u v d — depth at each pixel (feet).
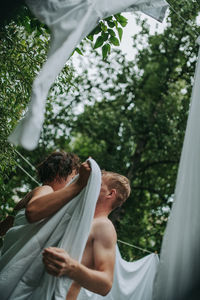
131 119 41.22
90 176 6.85
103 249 6.91
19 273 6.68
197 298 6.77
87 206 6.76
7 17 7.38
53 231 6.88
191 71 39.52
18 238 7.20
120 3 7.66
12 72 12.13
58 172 7.97
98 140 41.50
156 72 41.68
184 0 10.27
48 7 7.11
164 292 6.91
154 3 8.68
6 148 12.64
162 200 39.81
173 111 40.22
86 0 7.29
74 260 6.25
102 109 41.86
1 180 15.51
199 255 6.92
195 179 7.31
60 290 6.47
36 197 6.87
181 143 39.78
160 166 41.91
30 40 12.67
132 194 40.24
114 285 10.98
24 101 12.43
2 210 22.71
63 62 6.73
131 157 40.60
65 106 39.45
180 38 39.19
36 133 6.11
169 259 7.04
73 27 7.05
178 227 7.14
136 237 35.99
